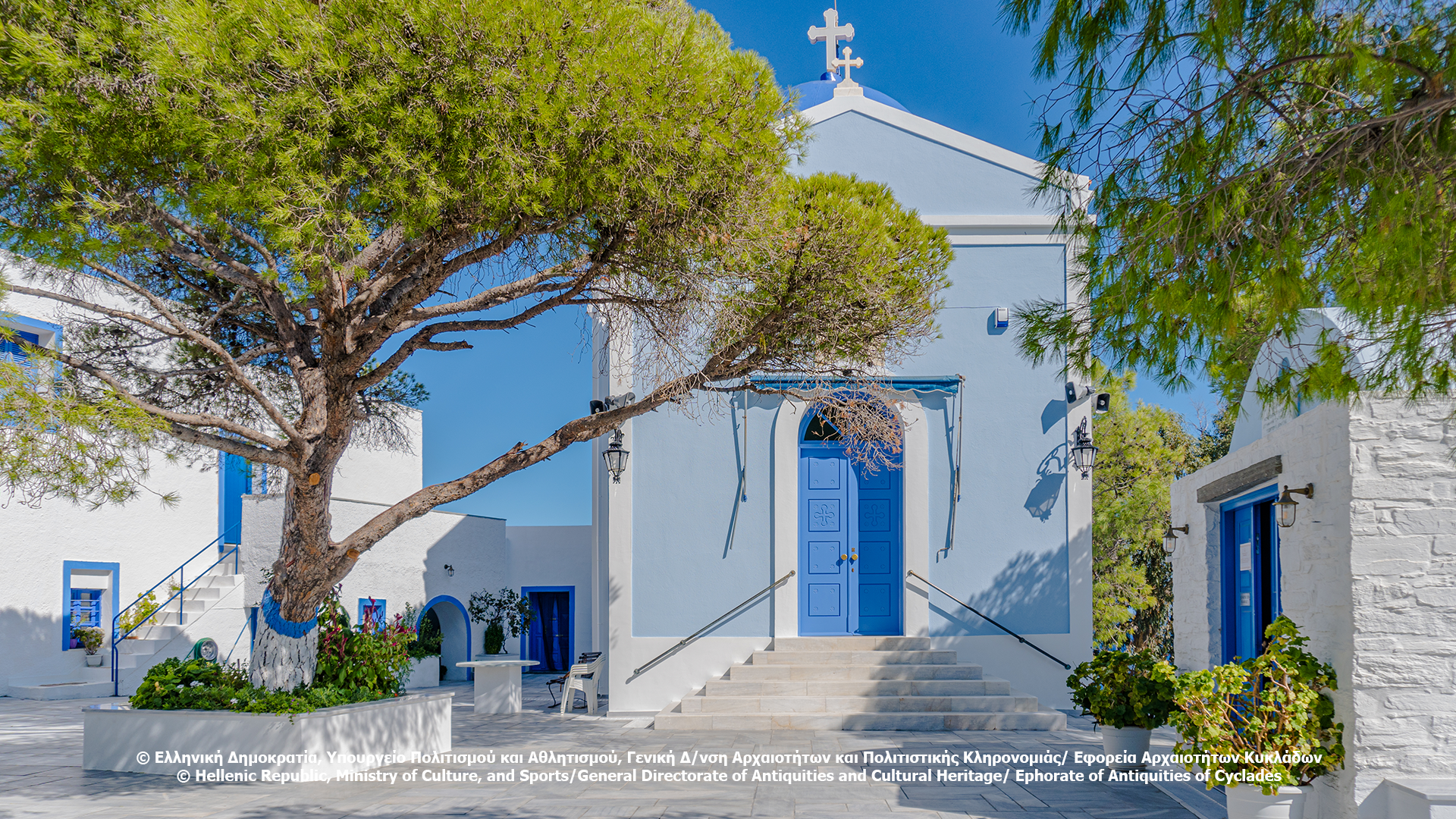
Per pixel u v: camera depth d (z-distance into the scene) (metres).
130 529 15.63
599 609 13.53
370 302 7.67
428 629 18.09
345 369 7.09
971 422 11.82
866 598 11.95
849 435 9.17
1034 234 12.05
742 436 11.88
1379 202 3.48
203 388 9.37
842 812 6.55
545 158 5.89
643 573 11.71
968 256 12.09
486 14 5.58
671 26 6.60
